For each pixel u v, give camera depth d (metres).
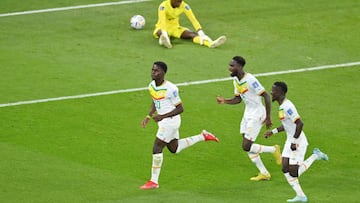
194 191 50.75
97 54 72.19
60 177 52.12
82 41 75.00
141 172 53.28
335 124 60.69
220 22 79.69
